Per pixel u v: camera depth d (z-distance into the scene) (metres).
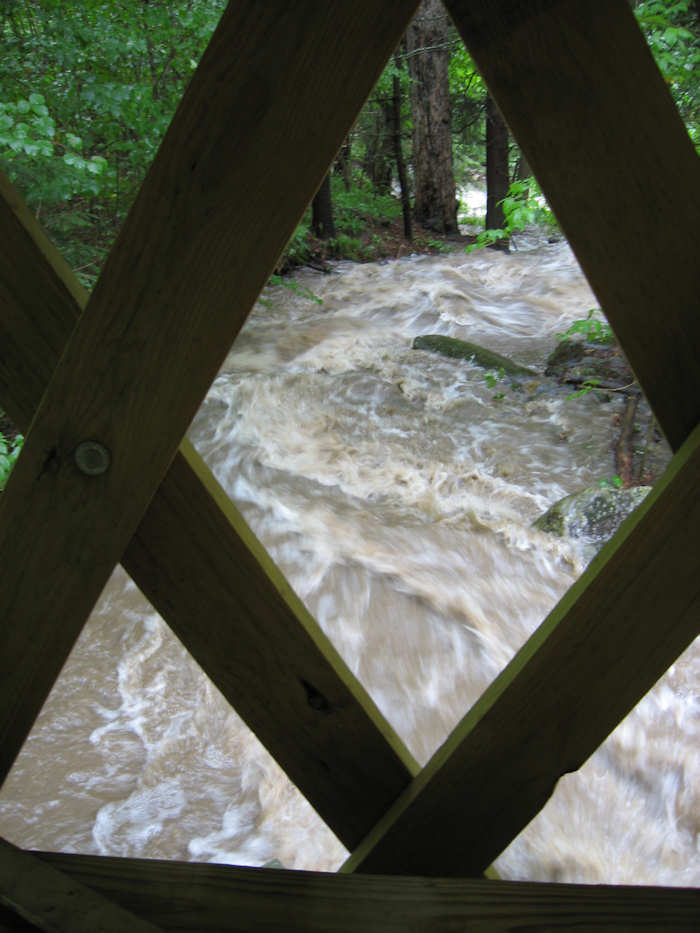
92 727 3.53
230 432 6.48
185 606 1.07
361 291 11.12
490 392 7.39
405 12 0.78
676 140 0.84
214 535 1.03
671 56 5.00
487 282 11.70
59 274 0.94
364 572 4.68
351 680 1.16
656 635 1.03
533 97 0.83
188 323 0.88
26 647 1.00
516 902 0.97
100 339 0.88
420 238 15.04
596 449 6.23
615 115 0.83
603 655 1.05
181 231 0.85
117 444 0.92
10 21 7.66
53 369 0.96
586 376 7.26
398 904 0.95
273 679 1.12
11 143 5.18
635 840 3.07
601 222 0.87
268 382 7.43
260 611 1.08
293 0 0.77
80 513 0.95
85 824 3.06
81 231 7.86
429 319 9.95
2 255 0.92
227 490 5.66
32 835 3.01
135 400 0.91
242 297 0.88
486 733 1.11
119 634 4.06
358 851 1.23
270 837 3.03
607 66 0.81
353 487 5.75
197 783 3.26
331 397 7.36
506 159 14.20
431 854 1.19
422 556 4.88
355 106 0.81
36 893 0.86
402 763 1.19
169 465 0.95
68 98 7.49
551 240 14.56
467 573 4.73
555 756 1.12
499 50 0.81
